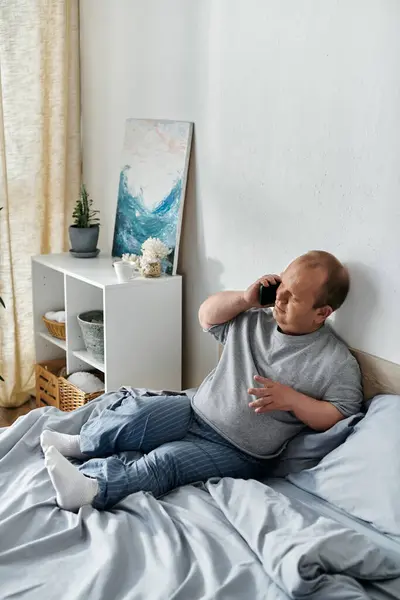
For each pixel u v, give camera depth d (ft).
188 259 10.09
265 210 8.63
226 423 7.61
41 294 11.50
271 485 7.18
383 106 7.01
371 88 7.10
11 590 5.45
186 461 7.19
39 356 11.68
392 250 7.16
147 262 9.79
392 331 7.30
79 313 10.65
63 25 11.32
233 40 8.70
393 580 5.63
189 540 6.01
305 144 7.93
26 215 11.69
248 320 8.23
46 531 6.18
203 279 9.87
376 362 7.43
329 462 6.88
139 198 10.52
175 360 10.22
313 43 7.64
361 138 7.28
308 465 7.30
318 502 6.76
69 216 12.14
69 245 12.17
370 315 7.50
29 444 7.56
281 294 7.67
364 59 7.13
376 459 6.50
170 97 9.93
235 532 6.13
